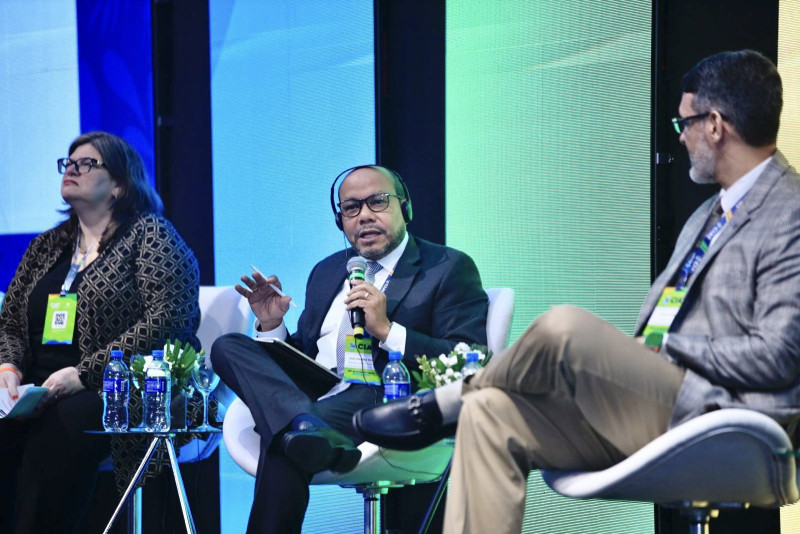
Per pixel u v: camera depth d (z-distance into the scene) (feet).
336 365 28.53
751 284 18.76
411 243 29.19
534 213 35.47
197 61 41.06
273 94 39.60
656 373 18.56
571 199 34.94
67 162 31.78
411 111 37.55
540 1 35.68
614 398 18.52
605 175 34.50
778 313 18.02
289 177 39.01
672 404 18.61
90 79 42.47
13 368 30.42
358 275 27.32
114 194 32.24
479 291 28.27
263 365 24.98
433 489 35.76
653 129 33.73
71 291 31.27
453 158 36.78
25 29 43.45
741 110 19.81
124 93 41.88
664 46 33.86
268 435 23.80
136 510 28.78
